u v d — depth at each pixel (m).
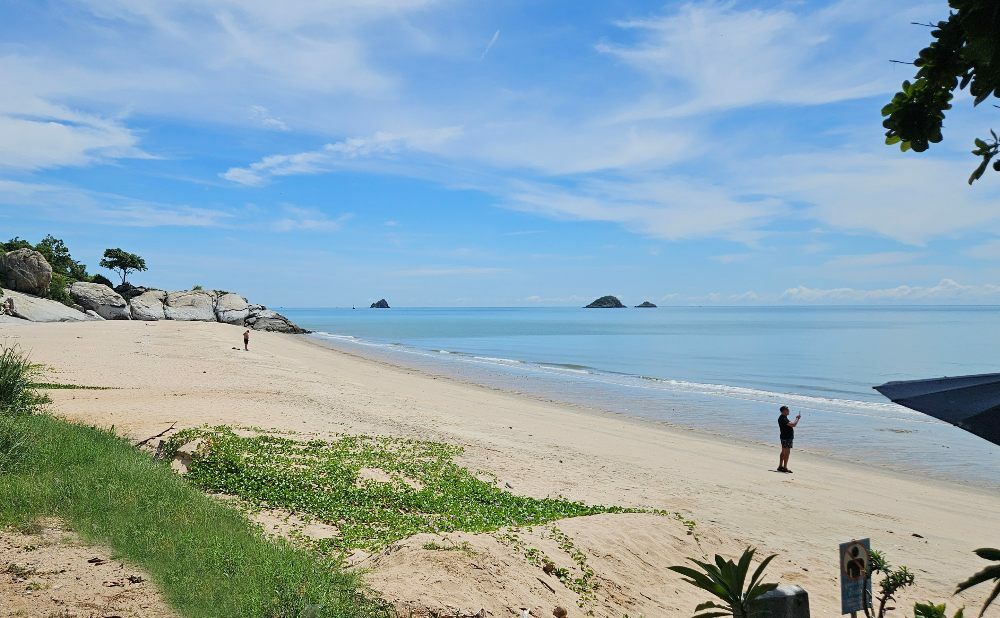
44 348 38.75
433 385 38.78
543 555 9.09
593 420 28.27
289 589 6.50
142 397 22.64
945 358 59.75
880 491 18.19
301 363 44.44
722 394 37.81
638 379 45.31
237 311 102.75
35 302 75.06
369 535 10.33
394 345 82.62
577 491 15.70
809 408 33.00
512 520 11.83
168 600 6.40
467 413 27.30
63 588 6.48
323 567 7.45
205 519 8.79
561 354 69.12
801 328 134.12
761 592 4.02
